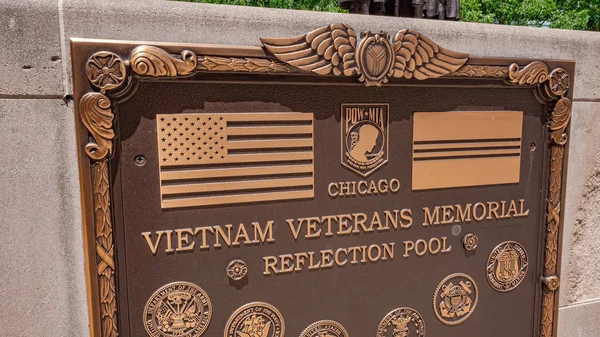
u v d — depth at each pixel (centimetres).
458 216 220
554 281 238
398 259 212
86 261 163
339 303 204
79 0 160
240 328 189
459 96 213
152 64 162
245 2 1091
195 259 181
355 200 201
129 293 173
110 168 166
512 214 231
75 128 161
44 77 160
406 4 241
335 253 201
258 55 175
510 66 213
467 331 230
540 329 243
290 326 197
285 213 191
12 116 159
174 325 180
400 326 216
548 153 232
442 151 213
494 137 221
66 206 167
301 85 187
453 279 224
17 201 162
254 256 189
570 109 229
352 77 190
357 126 197
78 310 173
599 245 255
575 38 233
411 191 210
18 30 156
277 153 186
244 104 180
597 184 250
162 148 171
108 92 161
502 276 233
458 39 212
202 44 169
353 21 195
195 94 173
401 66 194
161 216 174
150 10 167
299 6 1230
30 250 165
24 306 167
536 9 1476
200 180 177
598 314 259
